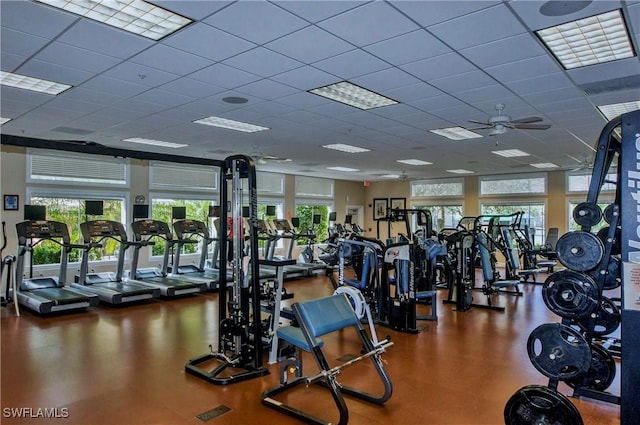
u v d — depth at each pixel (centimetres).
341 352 502
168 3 301
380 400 360
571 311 283
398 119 649
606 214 313
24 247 732
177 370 432
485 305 748
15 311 692
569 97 532
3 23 332
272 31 348
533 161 1091
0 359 462
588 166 1005
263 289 499
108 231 821
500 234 963
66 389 384
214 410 346
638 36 359
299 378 401
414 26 338
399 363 460
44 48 382
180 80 470
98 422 324
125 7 313
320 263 1177
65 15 322
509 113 611
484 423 327
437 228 1501
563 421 272
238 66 428
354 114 620
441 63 420
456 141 823
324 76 458
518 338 557
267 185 1339
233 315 440
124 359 464
